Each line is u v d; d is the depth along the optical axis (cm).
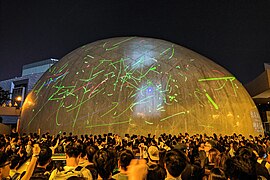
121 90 2455
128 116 2302
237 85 2964
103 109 2367
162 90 2461
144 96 2403
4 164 371
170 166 322
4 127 2706
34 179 368
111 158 384
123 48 2956
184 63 2820
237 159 277
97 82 2575
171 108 2361
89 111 2389
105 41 3312
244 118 2611
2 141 848
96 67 2730
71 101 2522
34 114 2695
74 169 410
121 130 2241
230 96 2691
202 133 2295
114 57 2808
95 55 2922
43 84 2959
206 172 456
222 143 1152
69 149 433
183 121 2317
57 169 435
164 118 2305
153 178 324
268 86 2738
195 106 2427
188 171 317
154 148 615
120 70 2634
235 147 935
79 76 2706
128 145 1030
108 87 2502
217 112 2470
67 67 2928
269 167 602
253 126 2630
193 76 2684
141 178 258
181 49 3173
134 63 2698
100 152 392
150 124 2269
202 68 2870
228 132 2405
